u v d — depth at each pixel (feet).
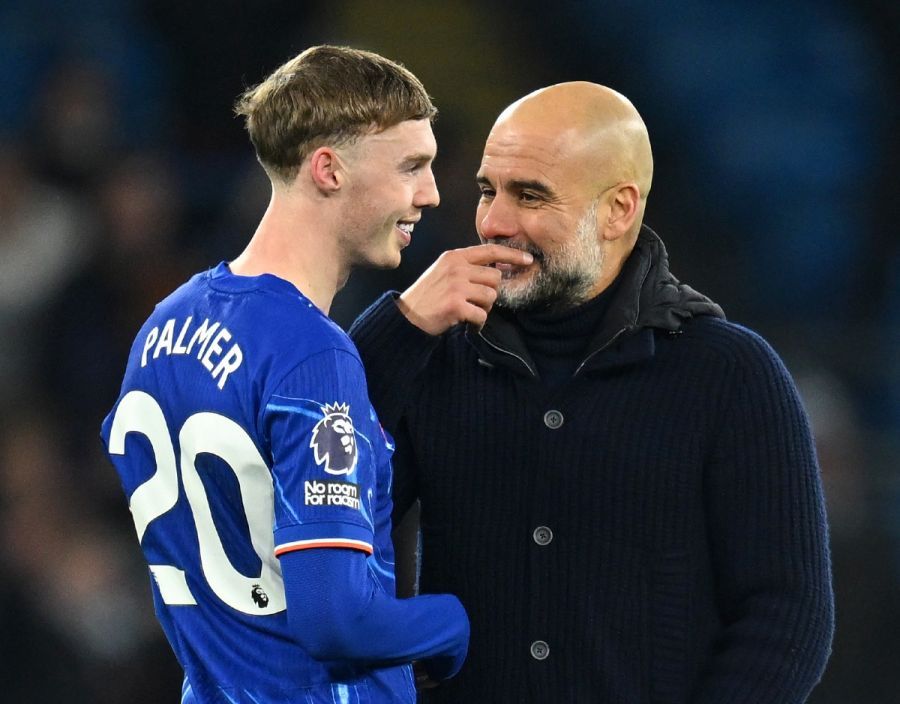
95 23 90.84
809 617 27.27
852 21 96.53
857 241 91.50
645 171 28.89
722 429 27.99
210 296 25.17
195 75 91.30
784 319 90.02
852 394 79.41
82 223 79.25
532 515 28.48
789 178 92.84
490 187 28.63
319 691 24.54
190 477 24.64
